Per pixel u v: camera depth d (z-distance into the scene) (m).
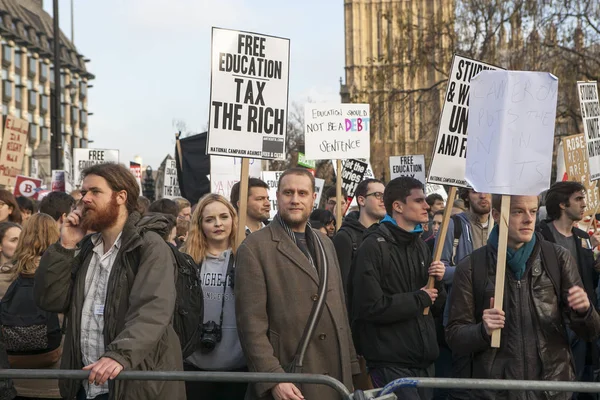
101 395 4.99
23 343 6.56
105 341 4.83
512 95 5.20
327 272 5.49
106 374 4.44
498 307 4.91
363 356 6.34
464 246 7.89
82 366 4.98
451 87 6.81
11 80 75.94
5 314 6.58
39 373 4.56
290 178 5.53
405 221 6.34
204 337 6.04
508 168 5.12
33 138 80.75
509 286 5.09
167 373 4.52
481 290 5.17
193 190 14.40
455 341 5.11
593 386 4.40
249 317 5.34
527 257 5.09
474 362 5.14
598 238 7.86
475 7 32.62
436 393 7.23
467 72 6.86
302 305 5.39
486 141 5.22
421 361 6.16
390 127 36.19
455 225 7.97
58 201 8.48
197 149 14.45
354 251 7.30
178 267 5.32
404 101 35.91
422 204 6.30
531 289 5.06
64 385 4.97
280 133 6.63
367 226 7.87
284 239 5.49
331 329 5.45
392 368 6.11
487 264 5.20
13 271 6.79
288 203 5.50
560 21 31.39
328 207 12.13
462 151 6.82
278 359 5.36
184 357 5.34
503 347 5.05
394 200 6.36
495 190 5.11
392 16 35.94
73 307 5.02
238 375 4.50
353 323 6.32
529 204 5.07
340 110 10.92
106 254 5.02
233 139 6.49
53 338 6.68
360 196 7.87
